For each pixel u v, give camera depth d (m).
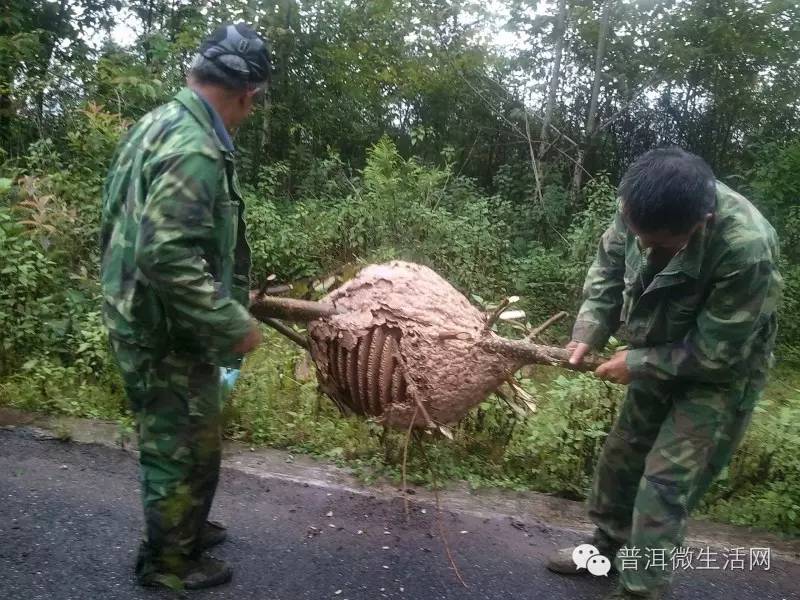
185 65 10.38
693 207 2.37
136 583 2.81
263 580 2.93
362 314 2.94
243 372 4.83
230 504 3.54
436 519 3.59
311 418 4.47
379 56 12.35
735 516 3.90
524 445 4.28
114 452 3.98
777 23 11.55
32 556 2.93
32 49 9.45
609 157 12.28
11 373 4.82
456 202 9.30
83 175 7.20
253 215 7.82
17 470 3.68
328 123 12.49
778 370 7.29
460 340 2.91
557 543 3.47
